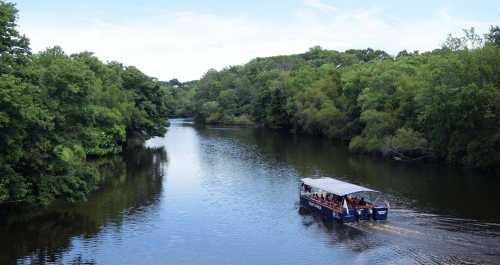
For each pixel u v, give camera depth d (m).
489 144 79.44
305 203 61.34
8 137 45.47
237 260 44.28
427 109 85.88
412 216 54.66
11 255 44.97
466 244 45.56
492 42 89.25
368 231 50.31
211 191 70.25
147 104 123.19
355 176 78.94
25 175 52.53
